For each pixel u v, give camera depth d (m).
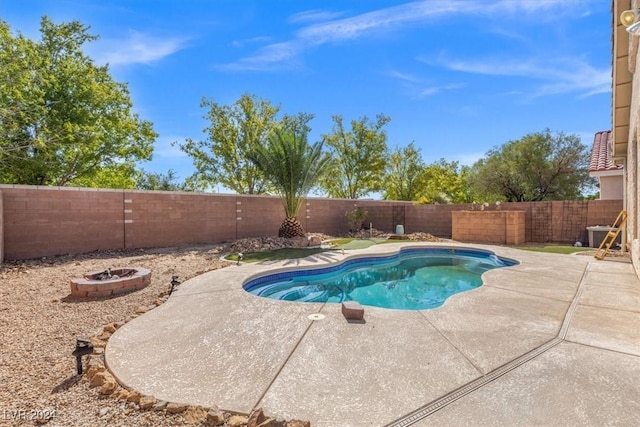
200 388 2.87
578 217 13.66
